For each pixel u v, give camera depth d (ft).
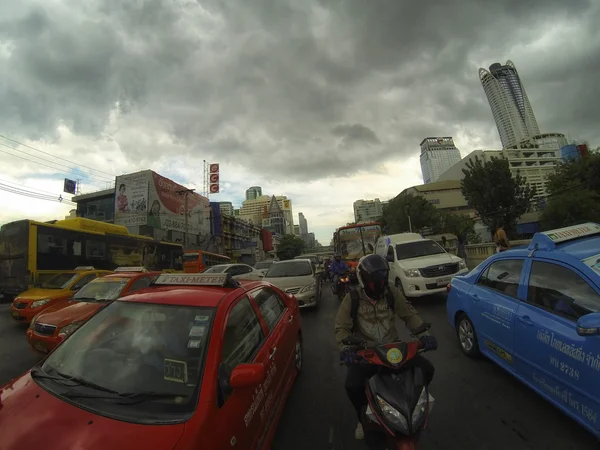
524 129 405.59
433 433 9.75
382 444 7.64
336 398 12.33
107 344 8.26
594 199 95.81
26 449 5.53
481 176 95.76
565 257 10.38
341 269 35.06
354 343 8.00
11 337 24.39
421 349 8.31
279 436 9.93
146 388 6.95
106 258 53.83
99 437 5.61
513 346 11.56
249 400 7.64
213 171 176.76
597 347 8.11
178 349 7.68
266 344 10.06
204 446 5.67
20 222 42.83
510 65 426.92
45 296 27.09
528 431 9.57
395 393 7.16
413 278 27.50
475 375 13.41
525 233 135.95
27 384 7.46
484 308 13.55
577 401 8.73
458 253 47.57
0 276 42.80
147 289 10.54
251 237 246.27
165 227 131.54
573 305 9.54
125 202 125.39
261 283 13.37
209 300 9.05
